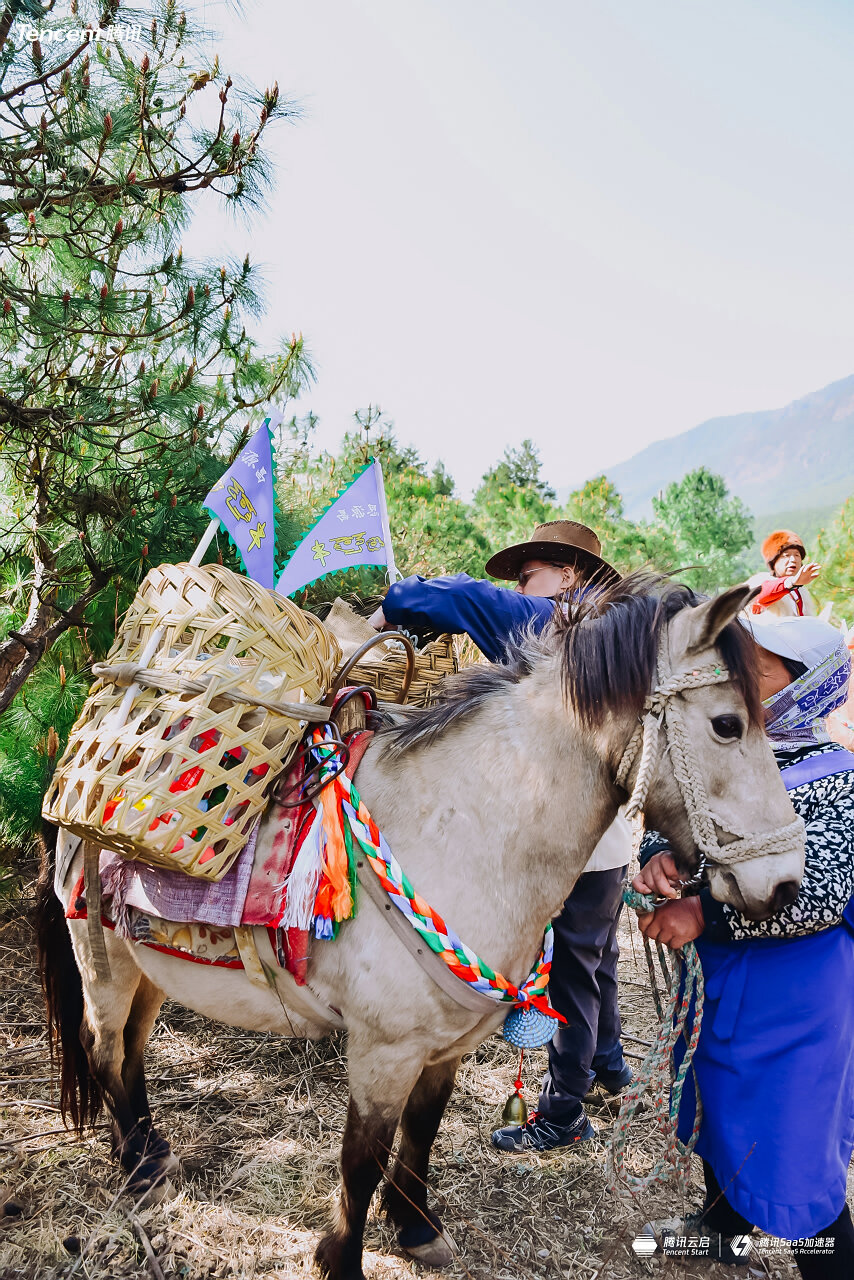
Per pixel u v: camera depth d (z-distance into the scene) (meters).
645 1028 3.40
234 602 1.75
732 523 31.83
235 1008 1.89
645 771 1.58
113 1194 2.21
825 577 10.72
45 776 3.19
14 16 2.79
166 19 2.99
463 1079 2.96
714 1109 1.88
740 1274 2.12
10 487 3.62
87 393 3.21
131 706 1.75
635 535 14.40
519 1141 2.56
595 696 1.62
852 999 1.82
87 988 2.21
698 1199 2.36
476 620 2.17
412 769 1.84
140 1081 2.38
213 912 1.72
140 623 1.85
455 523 7.95
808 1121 1.76
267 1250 2.06
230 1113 2.62
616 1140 1.97
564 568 2.69
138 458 3.57
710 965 1.92
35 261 3.39
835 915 1.73
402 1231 2.10
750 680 1.58
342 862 1.70
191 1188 2.25
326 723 1.88
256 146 3.16
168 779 1.60
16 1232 2.06
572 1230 2.25
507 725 1.78
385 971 1.70
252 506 2.20
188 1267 2.00
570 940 2.47
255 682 1.71
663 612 1.64
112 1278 1.96
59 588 3.54
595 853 2.43
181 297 3.27
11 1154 2.34
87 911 1.91
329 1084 2.82
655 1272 2.12
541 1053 3.16
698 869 1.67
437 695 1.98
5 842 3.44
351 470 5.10
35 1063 2.79
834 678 1.91
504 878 1.73
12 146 2.93
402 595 2.17
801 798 1.82
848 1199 2.38
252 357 3.66
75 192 2.94
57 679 3.48
